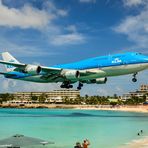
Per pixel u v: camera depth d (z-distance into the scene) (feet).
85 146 110.83
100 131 205.46
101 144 148.36
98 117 362.12
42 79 265.75
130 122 281.33
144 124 258.78
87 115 422.41
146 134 187.21
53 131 206.28
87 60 242.99
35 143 105.19
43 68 236.02
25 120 303.89
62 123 267.18
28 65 233.14
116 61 226.58
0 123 268.62
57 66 259.60
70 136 179.32
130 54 226.17
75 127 231.91
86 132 199.62
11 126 240.94
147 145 142.72
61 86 267.18
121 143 150.82
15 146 100.73
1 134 190.29
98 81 257.75
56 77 253.24
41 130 212.64
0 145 101.65
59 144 147.02
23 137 110.22
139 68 220.84
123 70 226.17
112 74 233.35
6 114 450.71
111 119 325.01
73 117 356.38
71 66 249.55
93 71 234.58
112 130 211.20
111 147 139.44
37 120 304.50
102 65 231.50
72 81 258.98
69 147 138.31
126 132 198.59
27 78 276.82
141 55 223.30
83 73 238.27
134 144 146.92
